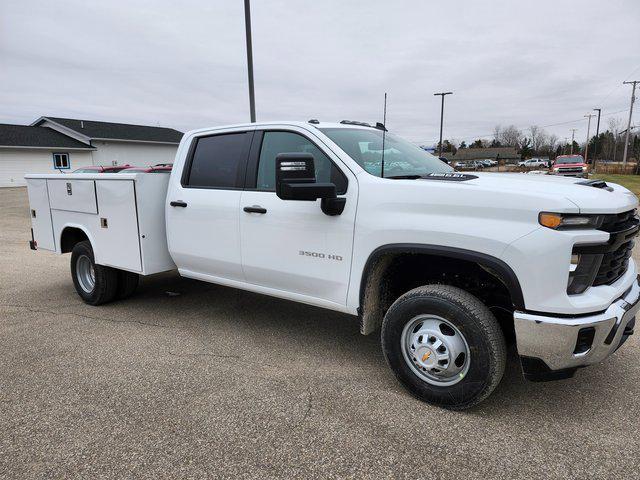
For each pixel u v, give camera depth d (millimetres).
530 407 3127
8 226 13438
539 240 2654
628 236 2965
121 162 43469
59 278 7008
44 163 36875
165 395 3332
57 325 4816
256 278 4148
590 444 2717
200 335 4500
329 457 2627
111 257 5051
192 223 4504
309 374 3646
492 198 2803
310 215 3613
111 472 2525
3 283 6695
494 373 2873
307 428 2904
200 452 2684
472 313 2883
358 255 3383
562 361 2719
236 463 2586
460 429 2879
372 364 3830
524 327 2752
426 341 3090
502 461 2576
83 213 5293
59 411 3137
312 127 3770
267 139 4059
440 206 2979
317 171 3658
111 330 4656
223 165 4328
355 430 2879
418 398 3215
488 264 2805
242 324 4812
